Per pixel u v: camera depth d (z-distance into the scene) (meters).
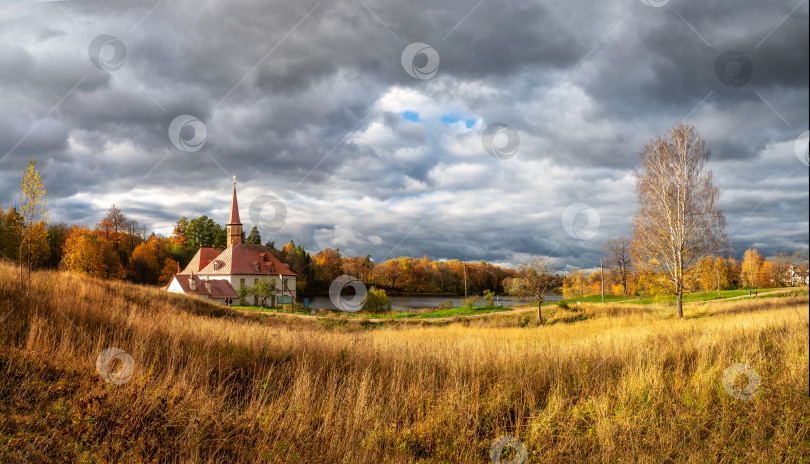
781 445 5.01
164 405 5.26
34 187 11.31
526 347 10.22
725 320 15.59
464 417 5.95
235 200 70.31
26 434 4.48
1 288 9.19
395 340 11.39
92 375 6.00
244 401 6.16
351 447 4.98
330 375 7.11
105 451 4.29
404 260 78.81
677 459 4.98
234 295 60.16
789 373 7.00
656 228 28.44
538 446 5.34
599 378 7.48
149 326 8.98
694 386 6.96
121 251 69.75
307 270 80.88
